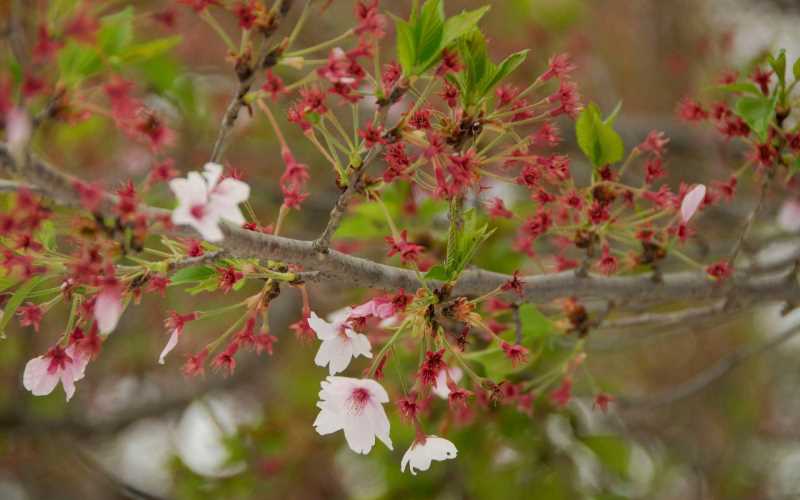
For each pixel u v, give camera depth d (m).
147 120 0.86
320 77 0.91
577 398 1.19
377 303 0.93
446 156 0.91
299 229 1.52
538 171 0.95
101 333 0.91
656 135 1.00
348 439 0.92
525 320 1.02
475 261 1.14
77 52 0.86
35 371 0.92
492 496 1.20
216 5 0.87
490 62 0.91
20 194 0.85
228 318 1.47
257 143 1.55
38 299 1.01
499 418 1.17
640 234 1.00
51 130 1.25
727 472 1.63
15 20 0.83
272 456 1.34
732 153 1.37
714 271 1.02
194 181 0.87
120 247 0.88
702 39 1.63
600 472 1.24
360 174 0.90
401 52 0.89
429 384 0.92
